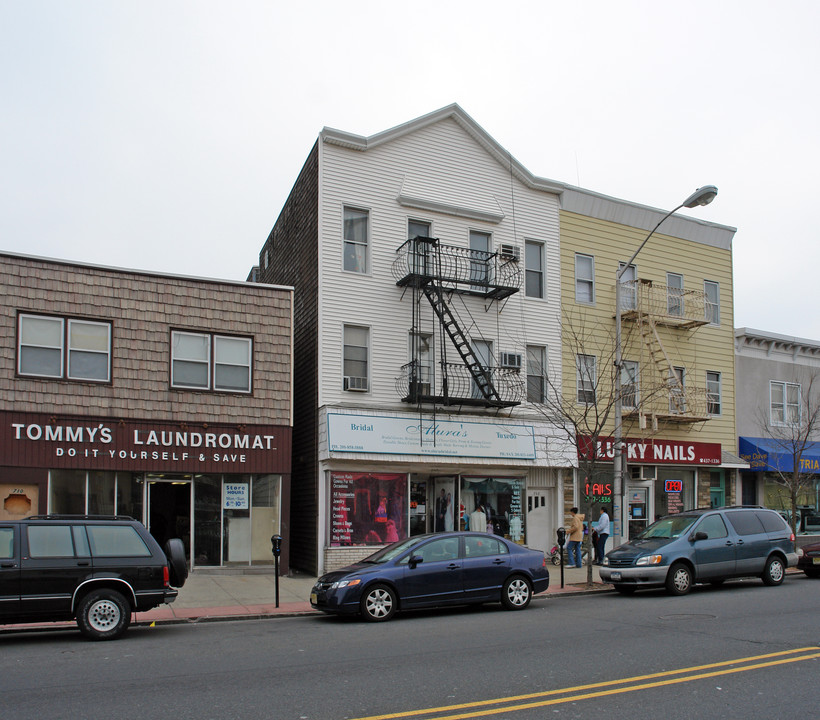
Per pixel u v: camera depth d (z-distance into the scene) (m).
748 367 27.80
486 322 22.38
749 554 16.38
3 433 16.58
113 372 17.77
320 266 20.33
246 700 7.35
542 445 22.25
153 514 18.06
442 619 12.71
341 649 9.99
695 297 25.91
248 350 19.27
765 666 8.53
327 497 19.39
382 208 21.39
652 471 24.64
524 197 23.69
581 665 8.76
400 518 20.28
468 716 6.74
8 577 10.31
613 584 16.33
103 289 17.92
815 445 28.56
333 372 20.12
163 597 11.26
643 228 25.86
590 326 24.20
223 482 18.80
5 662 9.25
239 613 13.41
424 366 21.36
